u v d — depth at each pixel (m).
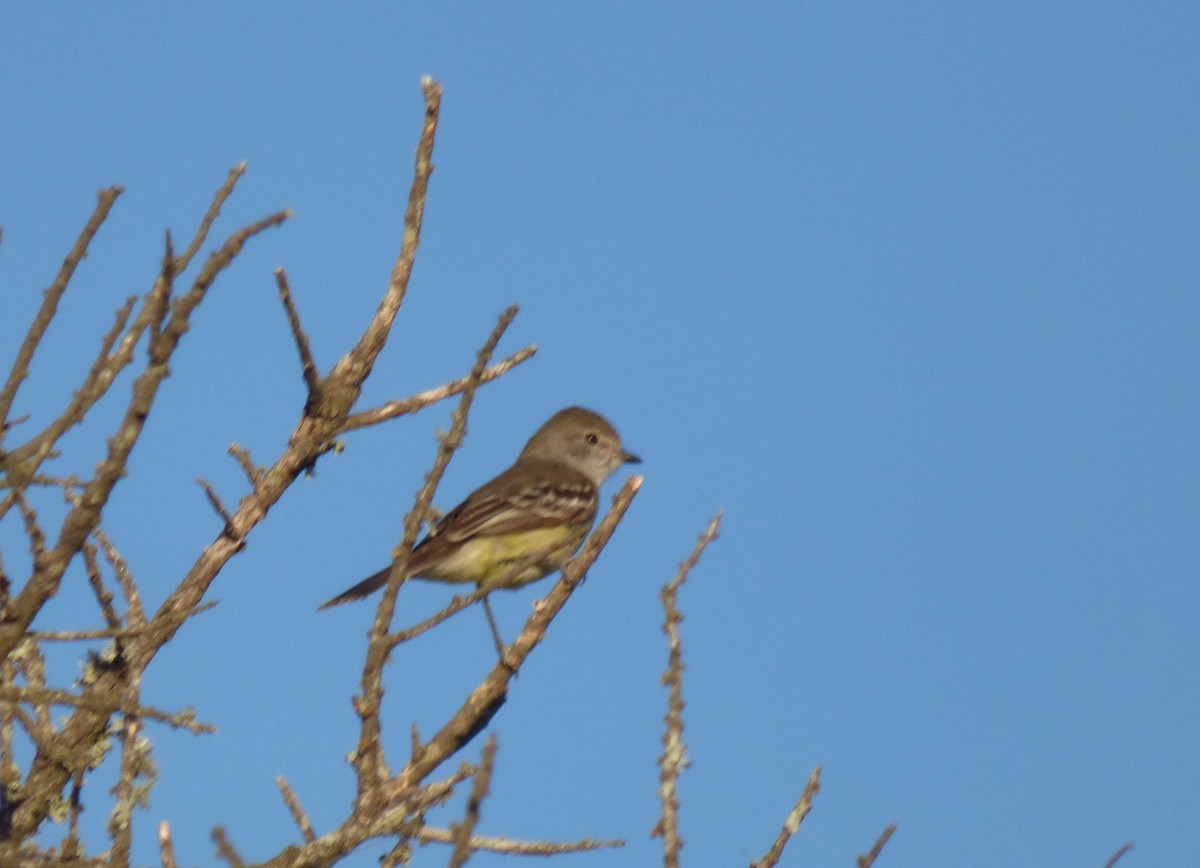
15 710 11.40
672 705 9.26
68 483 9.94
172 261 9.04
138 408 9.23
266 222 9.21
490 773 6.78
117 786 9.94
